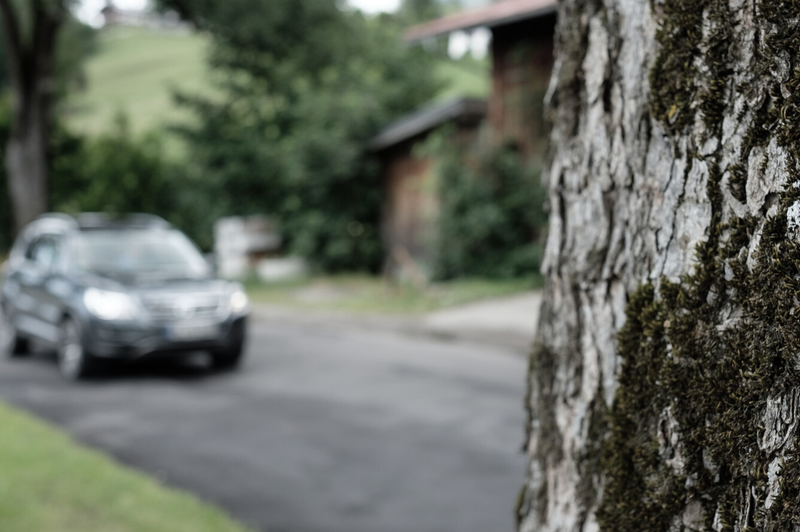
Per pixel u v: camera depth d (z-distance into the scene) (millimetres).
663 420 1416
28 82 21500
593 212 1603
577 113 1638
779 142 1217
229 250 20891
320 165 19312
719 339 1309
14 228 24609
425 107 22281
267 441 6137
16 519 4059
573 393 1667
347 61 23266
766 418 1230
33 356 10445
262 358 10000
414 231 19156
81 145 24031
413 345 10781
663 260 1438
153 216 21219
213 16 21266
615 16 1544
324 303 14992
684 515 1375
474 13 17141
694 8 1349
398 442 6062
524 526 1805
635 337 1479
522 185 15602
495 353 9977
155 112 59500
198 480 5172
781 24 1217
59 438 5863
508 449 5852
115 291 8594
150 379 8719
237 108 21094
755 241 1261
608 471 1526
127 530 3982
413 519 4469
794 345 1175
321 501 4770
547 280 1739
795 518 1177
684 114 1375
